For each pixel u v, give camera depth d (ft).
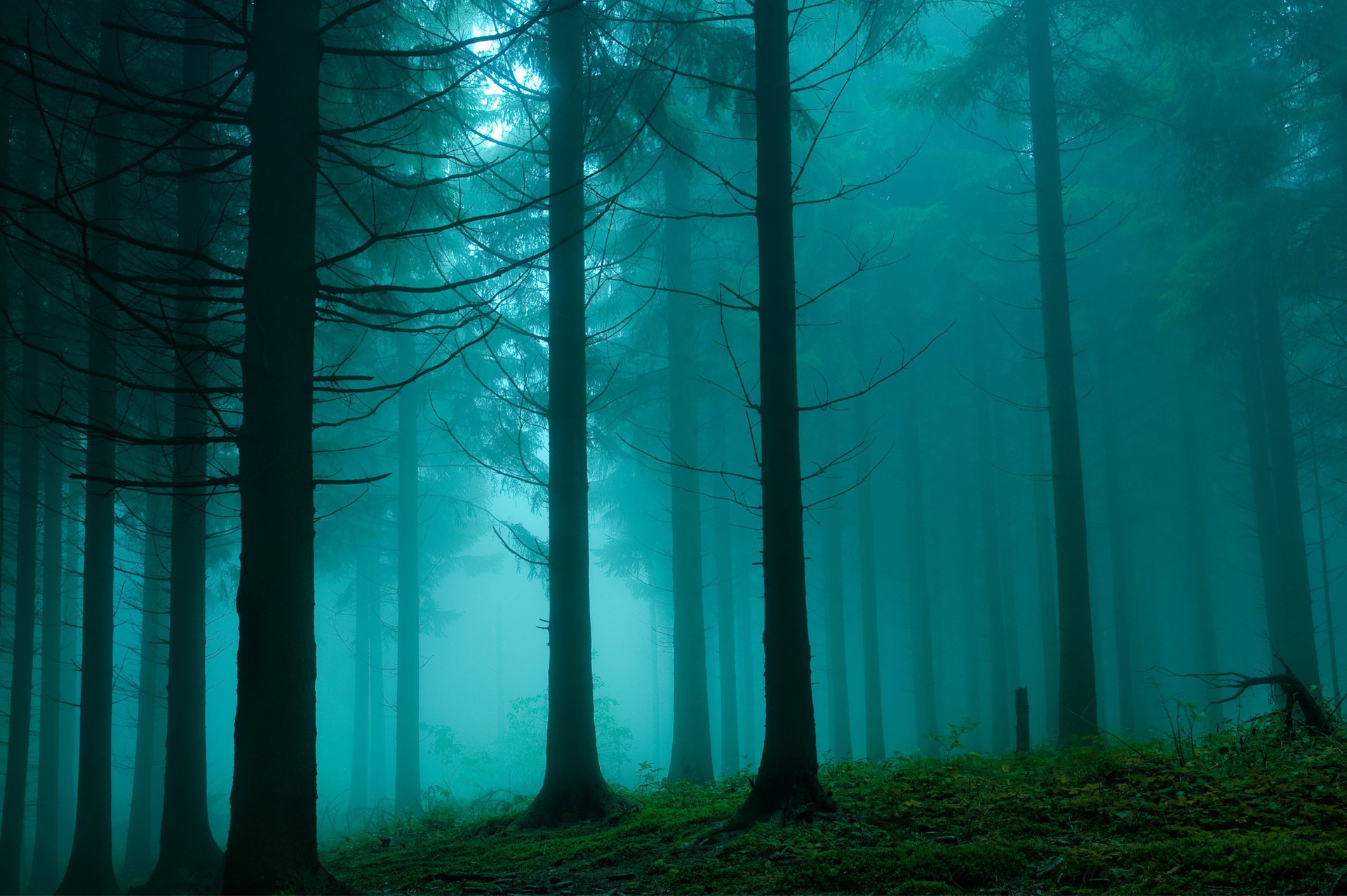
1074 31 48.67
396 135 43.62
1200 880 15.97
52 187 47.34
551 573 34.63
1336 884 15.08
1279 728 26.45
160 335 19.74
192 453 39.86
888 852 19.26
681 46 40.32
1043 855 18.40
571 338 35.60
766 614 25.53
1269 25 48.85
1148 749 27.22
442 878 24.68
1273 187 59.21
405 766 66.74
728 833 23.98
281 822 20.10
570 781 32.83
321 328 55.98
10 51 40.29
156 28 42.09
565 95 35.91
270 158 21.79
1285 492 62.49
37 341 48.75
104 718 41.55
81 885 39.58
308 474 21.45
